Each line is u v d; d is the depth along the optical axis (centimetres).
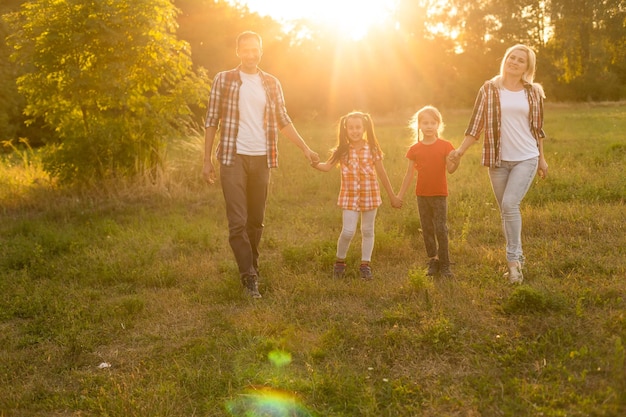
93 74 948
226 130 483
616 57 4694
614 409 282
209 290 491
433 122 493
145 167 974
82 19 937
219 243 641
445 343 366
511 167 472
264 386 331
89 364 379
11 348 404
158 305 465
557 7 4638
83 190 958
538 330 374
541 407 291
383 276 506
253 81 494
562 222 626
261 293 484
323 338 380
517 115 463
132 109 1010
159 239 658
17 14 998
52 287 517
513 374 328
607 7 4538
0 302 484
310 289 471
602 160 1032
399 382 327
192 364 365
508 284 458
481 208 719
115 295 501
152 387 337
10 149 2184
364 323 407
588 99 4231
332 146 1529
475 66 4578
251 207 509
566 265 489
